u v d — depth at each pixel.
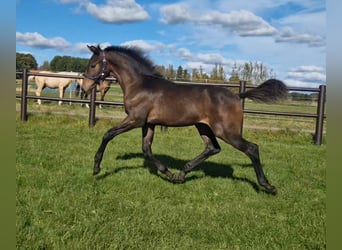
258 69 27.52
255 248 3.20
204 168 6.08
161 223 3.59
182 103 4.71
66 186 4.64
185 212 3.98
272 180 5.52
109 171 5.50
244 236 3.44
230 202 4.48
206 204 4.35
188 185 5.05
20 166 5.37
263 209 4.25
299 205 4.43
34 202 3.91
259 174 4.71
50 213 3.66
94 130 9.61
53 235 3.12
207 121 4.71
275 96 4.79
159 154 7.00
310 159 7.29
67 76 10.69
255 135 10.13
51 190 4.41
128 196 4.45
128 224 3.48
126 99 4.93
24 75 10.35
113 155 6.67
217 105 4.60
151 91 4.83
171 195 4.59
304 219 3.88
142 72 4.97
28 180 4.72
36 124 10.05
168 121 4.82
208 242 3.32
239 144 4.62
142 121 4.88
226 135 4.63
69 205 3.91
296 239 3.42
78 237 3.14
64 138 8.20
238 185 5.15
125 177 5.22
